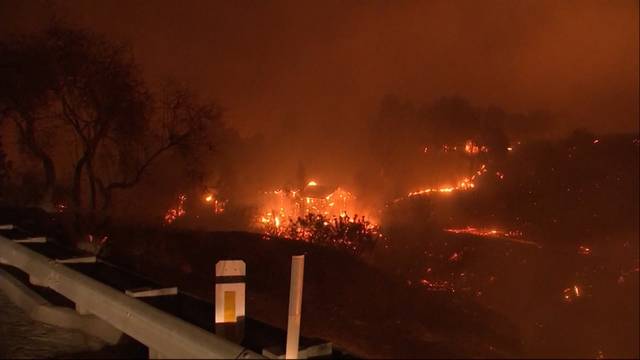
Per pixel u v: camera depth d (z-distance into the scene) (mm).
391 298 9188
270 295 9555
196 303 7535
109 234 14141
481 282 10461
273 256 12117
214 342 5348
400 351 6812
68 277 7961
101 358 6906
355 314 8461
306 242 13297
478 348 7023
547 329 7992
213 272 11359
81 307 7781
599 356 6953
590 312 8609
